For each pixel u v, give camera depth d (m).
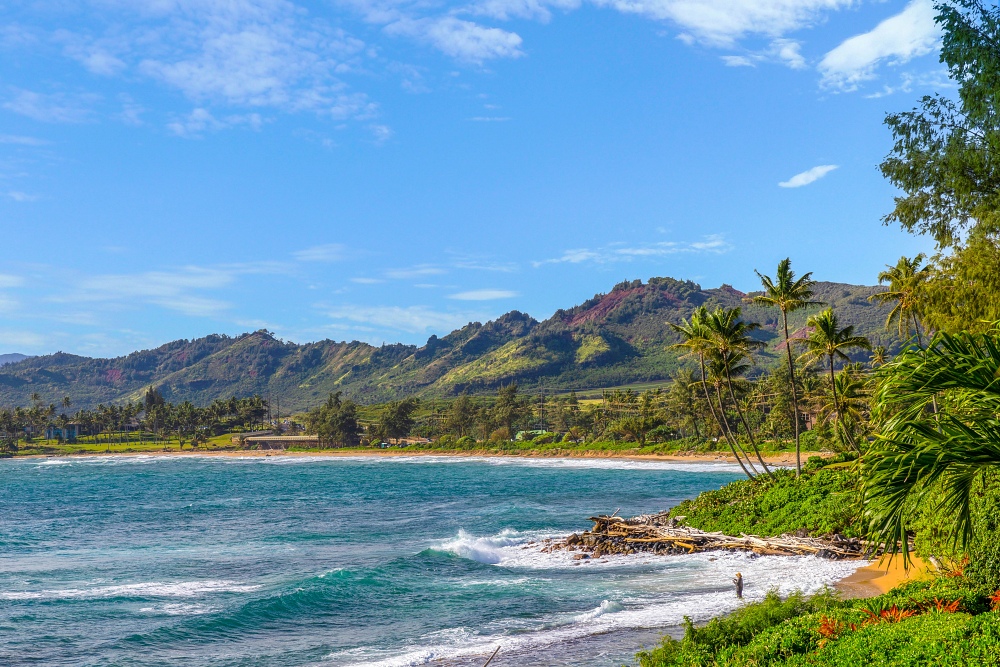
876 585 32.78
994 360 13.41
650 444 185.00
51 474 174.25
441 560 44.88
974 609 19.92
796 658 17.78
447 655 27.36
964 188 22.91
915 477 13.30
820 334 64.38
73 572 45.31
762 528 48.12
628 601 34.25
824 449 129.00
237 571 45.12
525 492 96.38
